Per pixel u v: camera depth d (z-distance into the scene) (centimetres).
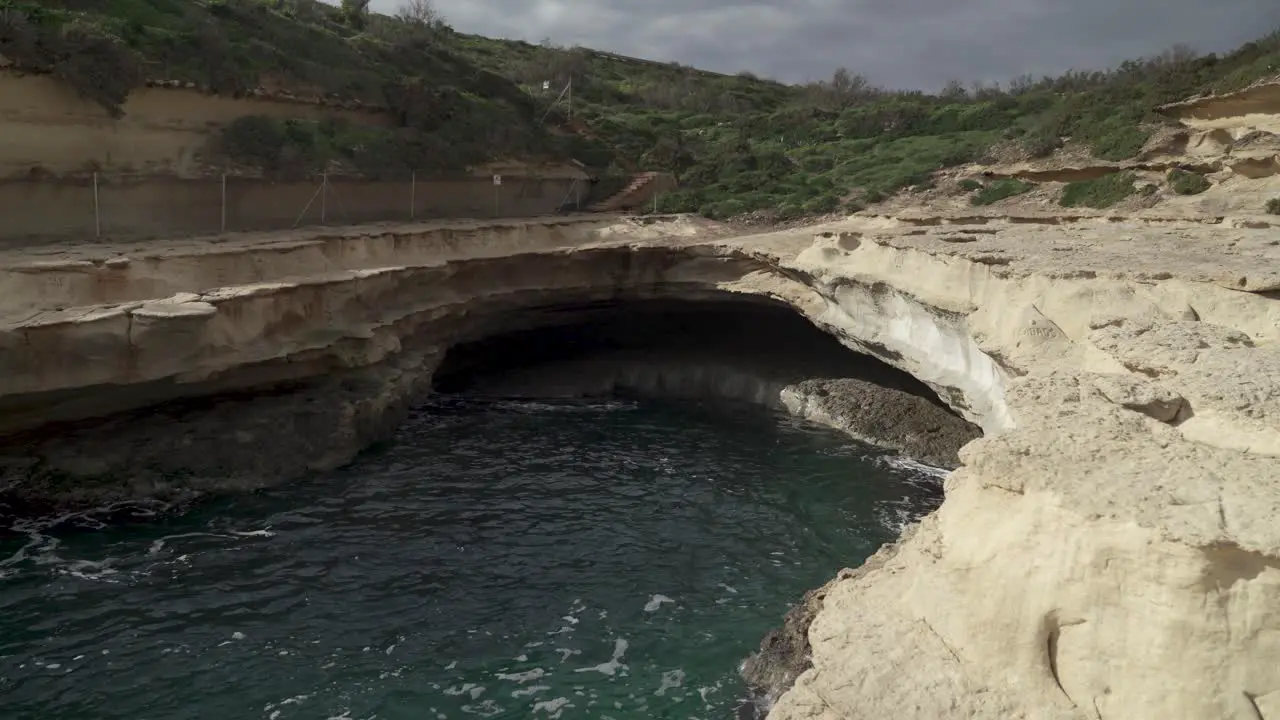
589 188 4556
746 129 6212
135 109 2700
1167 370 1136
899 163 4788
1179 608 753
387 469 2230
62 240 2392
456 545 1852
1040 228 2608
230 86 3052
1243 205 2875
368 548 1803
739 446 2602
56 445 1888
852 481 2328
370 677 1381
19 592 1529
